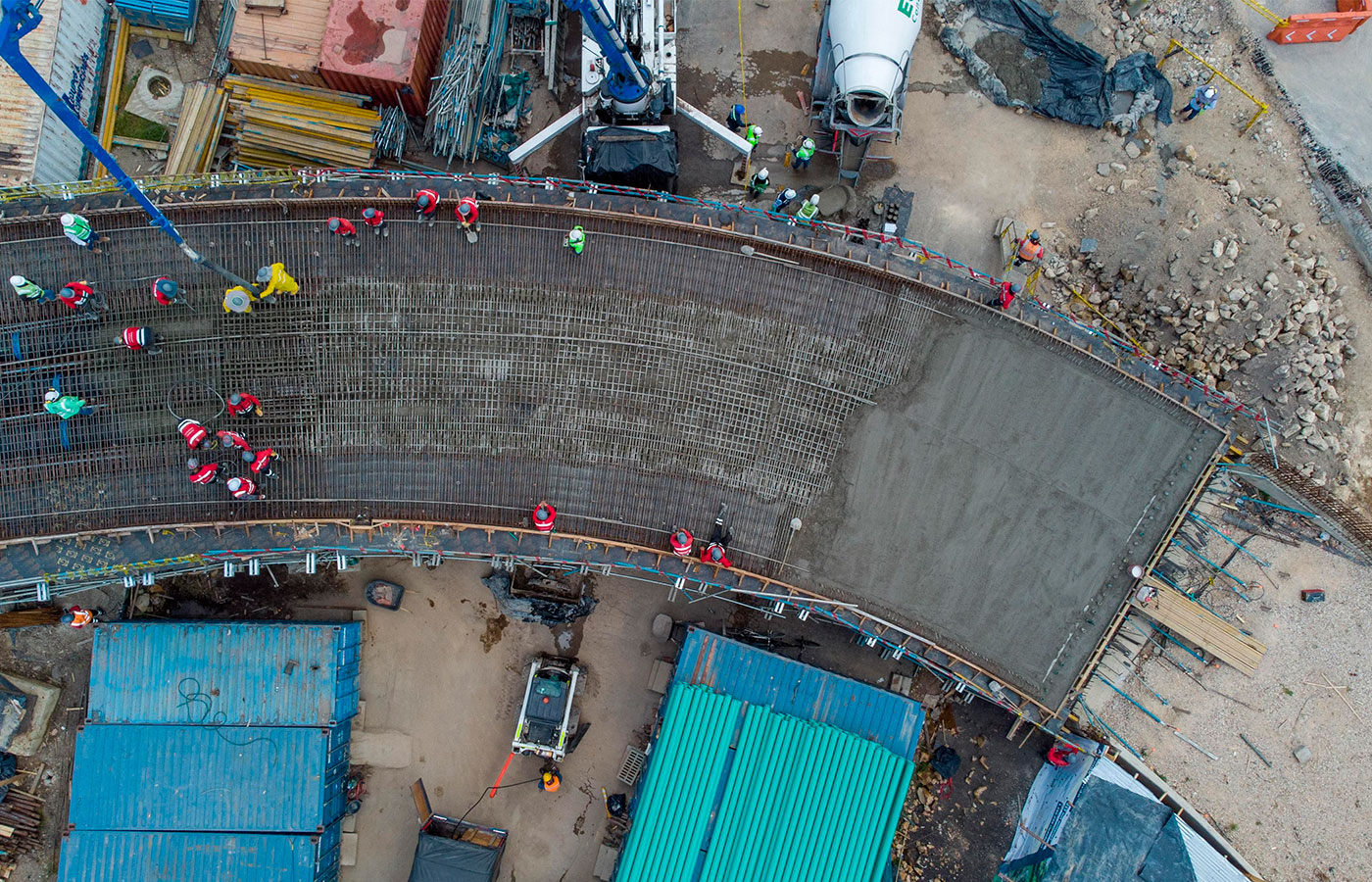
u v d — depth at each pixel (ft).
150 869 86.07
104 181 80.07
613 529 80.94
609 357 80.23
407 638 96.32
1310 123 99.19
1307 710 94.12
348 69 91.40
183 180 81.15
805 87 100.48
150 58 99.09
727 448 81.05
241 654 88.02
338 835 93.30
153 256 79.15
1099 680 93.04
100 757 86.58
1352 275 97.81
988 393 82.02
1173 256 96.12
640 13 95.35
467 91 95.20
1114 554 81.92
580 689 96.12
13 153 89.20
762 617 95.86
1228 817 93.40
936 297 81.92
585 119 96.02
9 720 92.02
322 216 80.38
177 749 86.89
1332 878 92.48
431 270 80.12
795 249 81.05
